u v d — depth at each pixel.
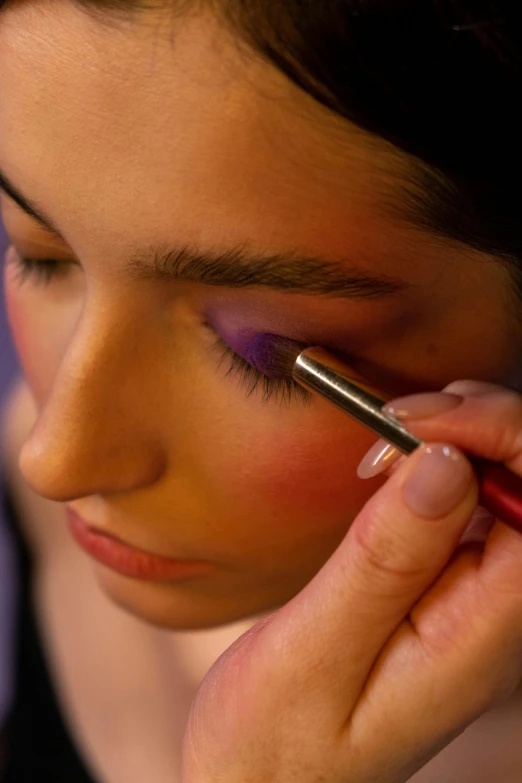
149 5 0.30
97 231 0.32
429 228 0.32
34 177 0.33
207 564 0.39
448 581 0.33
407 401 0.31
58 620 0.62
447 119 0.30
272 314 0.33
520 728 0.45
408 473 0.31
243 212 0.31
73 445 0.35
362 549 0.32
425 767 0.46
